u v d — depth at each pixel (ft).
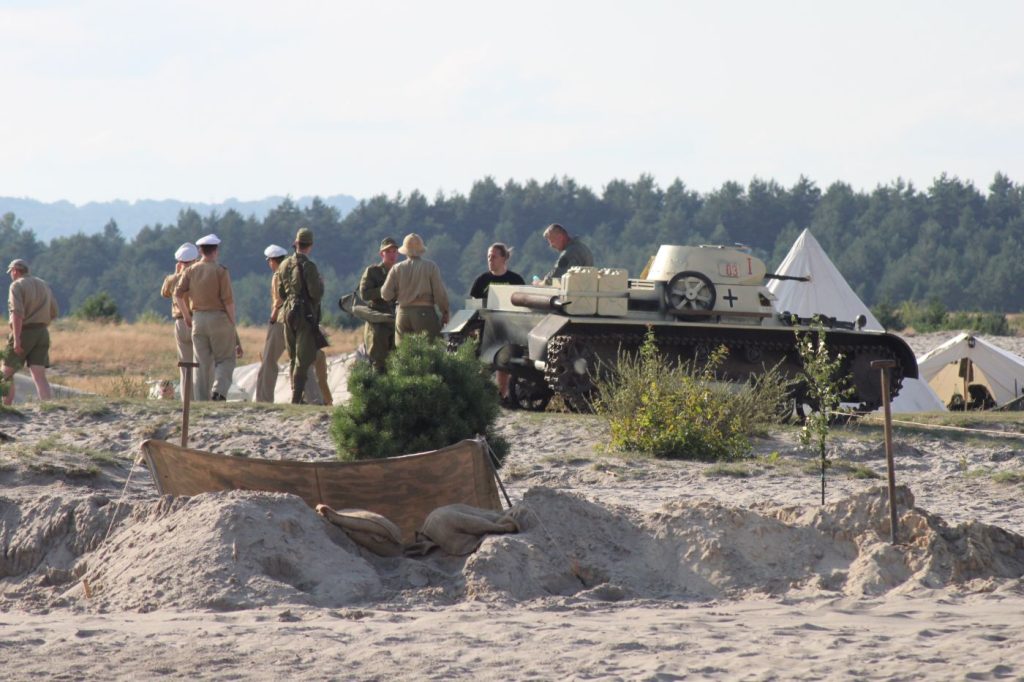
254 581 107.96
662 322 260.21
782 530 121.08
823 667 82.12
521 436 230.27
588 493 175.11
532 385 281.33
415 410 175.83
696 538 118.93
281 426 227.81
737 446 215.51
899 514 122.31
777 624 96.48
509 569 111.86
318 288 252.42
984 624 95.96
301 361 252.21
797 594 111.24
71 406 242.37
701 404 218.59
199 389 253.44
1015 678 79.41
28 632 93.91
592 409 250.57
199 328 250.78
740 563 116.78
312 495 134.10
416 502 134.41
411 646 88.33
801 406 266.98
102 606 107.76
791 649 87.25
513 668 82.23
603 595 110.42
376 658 84.84
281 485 133.69
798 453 220.02
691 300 264.93
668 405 215.92
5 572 126.11
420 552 121.60
